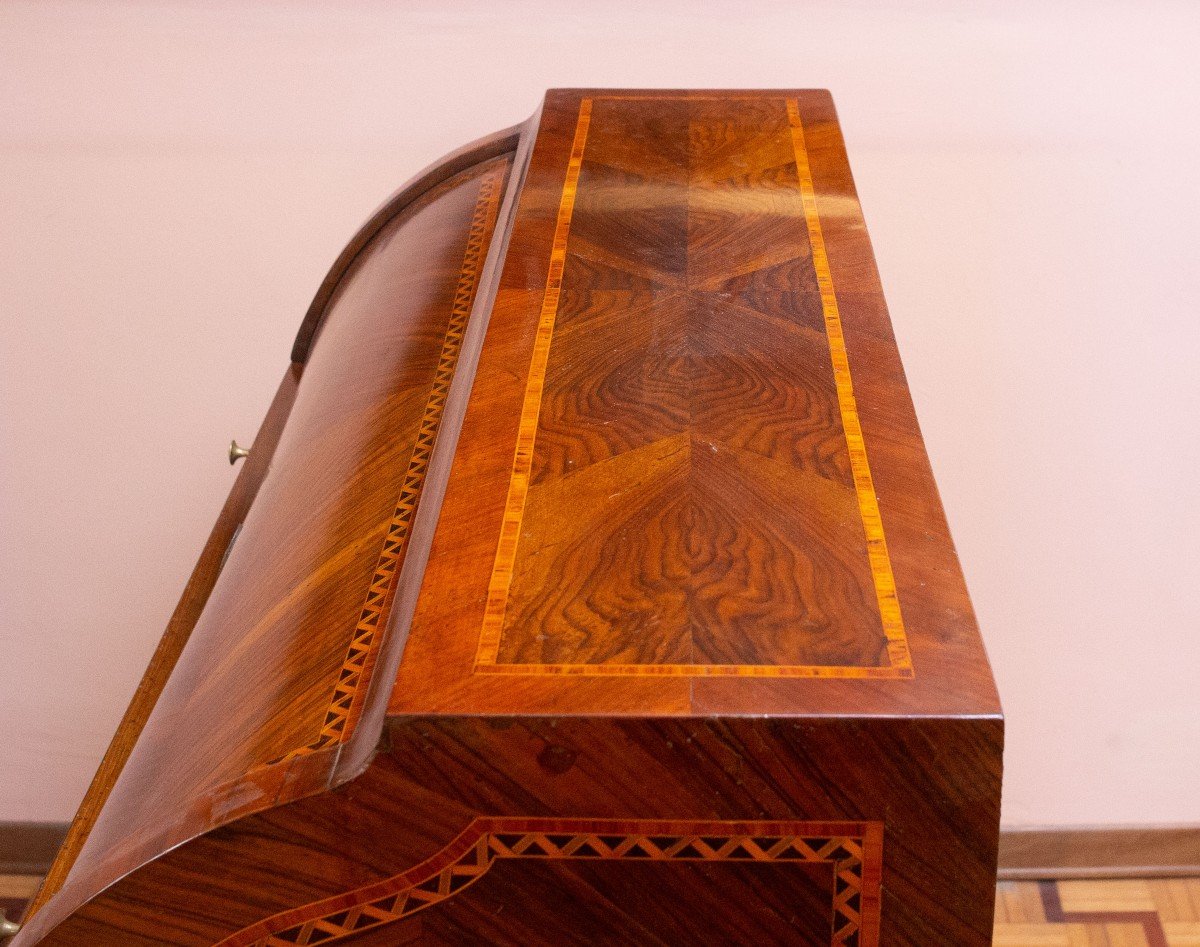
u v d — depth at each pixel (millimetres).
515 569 915
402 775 816
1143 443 2434
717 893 867
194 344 2713
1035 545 2359
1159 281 2590
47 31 2910
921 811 821
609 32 2910
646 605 876
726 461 1027
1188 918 2066
